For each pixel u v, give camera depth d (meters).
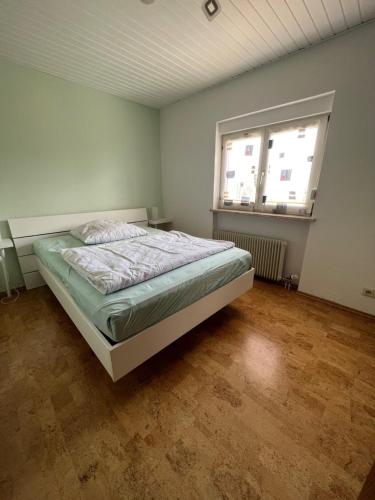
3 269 2.32
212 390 1.29
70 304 1.49
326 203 2.08
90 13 1.52
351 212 1.96
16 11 1.49
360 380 1.36
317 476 0.90
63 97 2.47
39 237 2.52
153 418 1.13
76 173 2.75
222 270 1.67
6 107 2.15
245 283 1.97
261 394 1.27
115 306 1.10
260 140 2.51
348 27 1.68
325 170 2.03
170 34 1.75
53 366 1.46
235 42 1.86
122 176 3.21
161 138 3.53
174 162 3.43
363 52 1.67
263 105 2.29
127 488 0.87
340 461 0.95
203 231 3.32
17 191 2.36
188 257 1.67
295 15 1.56
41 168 2.47
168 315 1.34
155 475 0.91
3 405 1.20
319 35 1.77
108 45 1.87
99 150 2.89
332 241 2.11
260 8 1.50
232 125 2.66
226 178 2.95
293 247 2.47
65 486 0.87
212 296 1.62
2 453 0.98
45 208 2.58
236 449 1.00
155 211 3.55
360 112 1.76
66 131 2.57
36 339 1.72
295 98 2.07
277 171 2.45
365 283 1.99
